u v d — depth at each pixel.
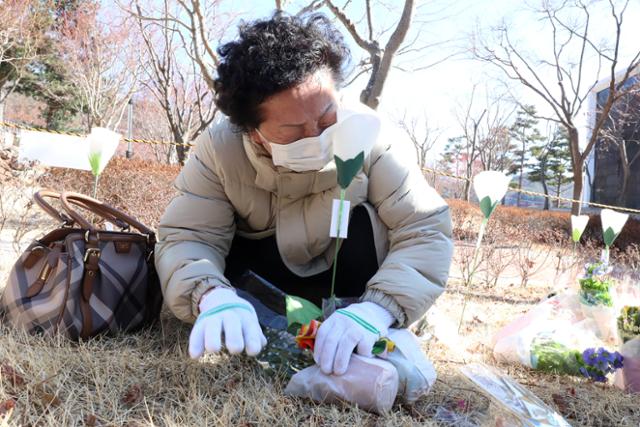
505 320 2.47
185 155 10.82
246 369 1.34
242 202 1.54
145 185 4.86
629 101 16.08
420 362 1.29
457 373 1.52
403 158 1.49
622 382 1.55
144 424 1.02
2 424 0.92
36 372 1.14
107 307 1.50
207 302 1.25
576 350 1.71
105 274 1.52
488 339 1.92
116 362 1.28
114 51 11.45
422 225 1.44
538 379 1.59
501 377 1.13
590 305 2.22
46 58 13.87
